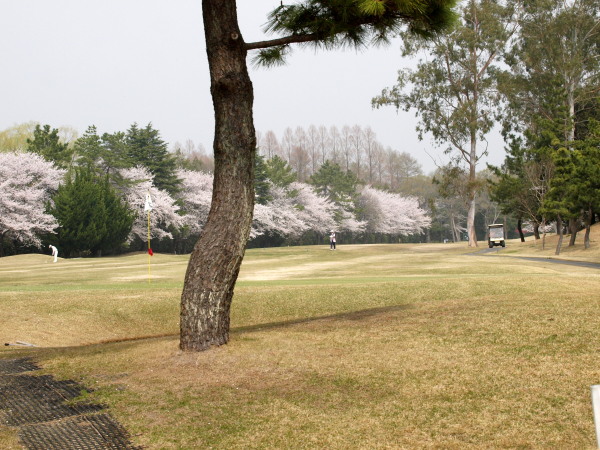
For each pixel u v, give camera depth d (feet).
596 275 66.80
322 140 442.09
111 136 226.17
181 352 28.32
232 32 27.78
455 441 18.02
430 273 83.56
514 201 184.55
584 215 161.99
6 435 19.42
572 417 19.03
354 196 341.82
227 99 28.17
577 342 26.43
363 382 23.59
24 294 51.57
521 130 192.75
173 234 238.07
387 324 33.53
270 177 286.05
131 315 47.06
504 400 20.80
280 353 27.76
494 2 181.88
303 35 30.19
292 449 18.08
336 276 79.56
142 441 18.98
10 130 255.91
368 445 18.10
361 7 26.12
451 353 26.55
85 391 24.20
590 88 182.19
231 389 23.63
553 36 172.76
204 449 18.30
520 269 86.33
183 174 254.27
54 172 202.08
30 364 29.30
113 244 197.06
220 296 28.76
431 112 187.73
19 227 178.50
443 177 197.06
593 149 132.77
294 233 293.23
